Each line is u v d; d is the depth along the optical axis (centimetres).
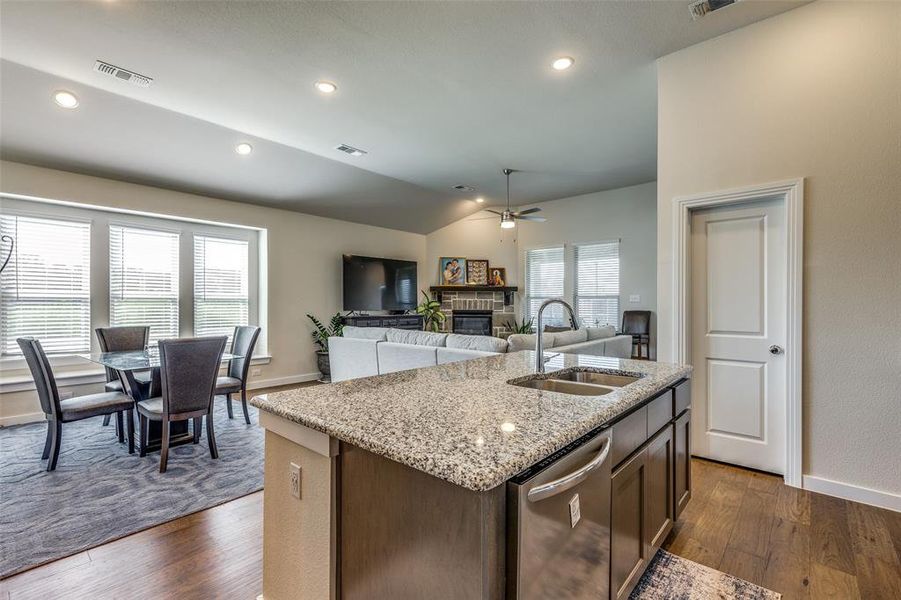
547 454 104
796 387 259
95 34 272
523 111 389
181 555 199
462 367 216
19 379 407
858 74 241
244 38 277
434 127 423
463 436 109
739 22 269
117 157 424
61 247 444
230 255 580
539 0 245
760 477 276
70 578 182
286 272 615
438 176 597
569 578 114
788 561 191
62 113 357
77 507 243
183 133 414
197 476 288
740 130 276
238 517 235
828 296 250
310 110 383
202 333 551
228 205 555
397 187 633
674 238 302
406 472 107
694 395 307
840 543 204
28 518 230
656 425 183
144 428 322
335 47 288
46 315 436
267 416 151
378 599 116
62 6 245
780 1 251
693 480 273
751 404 287
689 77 294
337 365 517
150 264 508
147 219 505
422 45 286
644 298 660
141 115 379
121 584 178
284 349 610
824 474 253
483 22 263
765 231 280
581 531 119
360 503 120
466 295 823
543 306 213
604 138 456
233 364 440
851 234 243
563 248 749
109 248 476
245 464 310
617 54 300
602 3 248
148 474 290
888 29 233
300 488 138
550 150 493
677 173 300
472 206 788
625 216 679
